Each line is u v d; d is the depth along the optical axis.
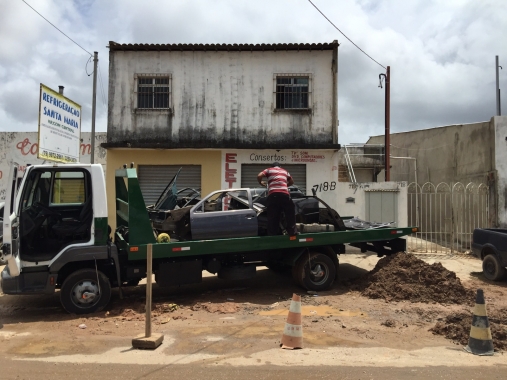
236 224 8.08
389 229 9.15
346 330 6.07
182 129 14.49
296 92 14.67
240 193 8.68
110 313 7.00
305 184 14.29
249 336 5.77
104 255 7.01
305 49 14.52
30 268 6.74
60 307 7.55
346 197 13.61
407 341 5.64
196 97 14.54
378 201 13.55
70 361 4.89
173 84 14.53
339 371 4.59
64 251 6.83
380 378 4.41
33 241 6.92
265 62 14.58
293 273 8.70
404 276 8.22
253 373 4.53
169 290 8.88
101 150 17.64
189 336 5.77
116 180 8.95
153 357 5.00
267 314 6.96
